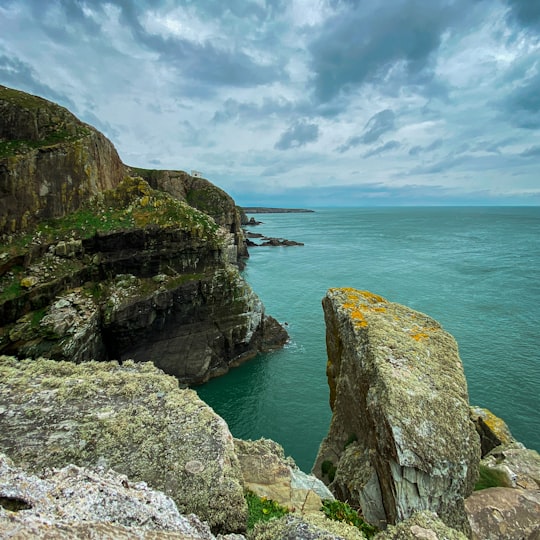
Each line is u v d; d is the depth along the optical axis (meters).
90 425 8.21
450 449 9.48
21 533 3.87
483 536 9.71
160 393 9.67
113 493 5.62
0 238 29.81
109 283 33.00
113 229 33.69
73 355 27.42
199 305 34.09
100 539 4.29
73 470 6.18
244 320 35.16
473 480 10.06
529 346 32.94
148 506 5.65
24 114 34.69
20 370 10.66
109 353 32.59
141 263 33.97
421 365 11.41
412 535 7.31
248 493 8.24
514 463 13.70
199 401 9.46
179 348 33.00
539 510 10.45
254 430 24.27
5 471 5.66
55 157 34.03
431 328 13.78
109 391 9.62
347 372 13.55
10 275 28.45
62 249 31.27
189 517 6.02
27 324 26.70
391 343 12.11
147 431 8.20
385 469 9.87
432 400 10.27
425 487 9.30
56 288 29.34
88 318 29.20
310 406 26.91
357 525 8.66
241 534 6.65
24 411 8.64
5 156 30.89
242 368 33.97
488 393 25.73
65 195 34.59
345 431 13.66
